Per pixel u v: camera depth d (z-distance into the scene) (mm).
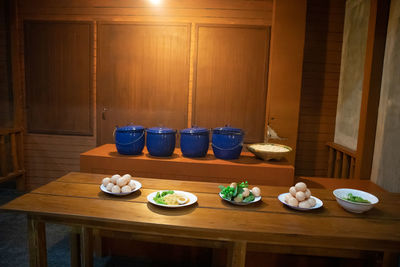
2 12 4496
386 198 2309
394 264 1898
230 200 2027
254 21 4230
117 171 3082
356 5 3965
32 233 1945
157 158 3082
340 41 4430
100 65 4457
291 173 2898
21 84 4629
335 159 4438
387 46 3146
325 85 4504
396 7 2992
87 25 4418
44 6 4461
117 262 2836
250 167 2916
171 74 4387
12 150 4516
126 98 4492
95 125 4594
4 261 2783
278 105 4117
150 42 4359
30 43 4516
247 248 2082
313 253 2070
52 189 2215
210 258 2824
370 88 3266
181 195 2121
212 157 3225
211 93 4371
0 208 1854
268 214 1912
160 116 4480
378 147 3260
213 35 4277
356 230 1736
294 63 4039
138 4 4348
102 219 1768
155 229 1806
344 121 4223
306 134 4594
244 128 4387
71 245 2432
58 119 4629
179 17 4316
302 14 3963
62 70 4527
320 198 2238
